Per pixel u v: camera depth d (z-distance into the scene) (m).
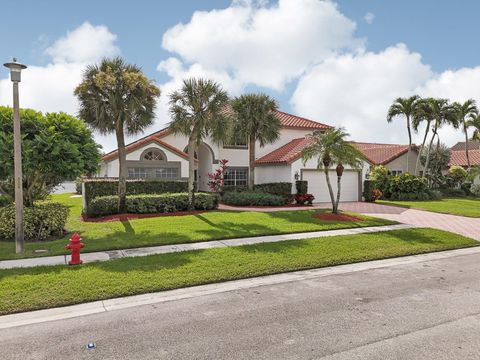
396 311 5.67
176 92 16.80
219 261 8.51
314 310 5.74
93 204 15.45
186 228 12.62
